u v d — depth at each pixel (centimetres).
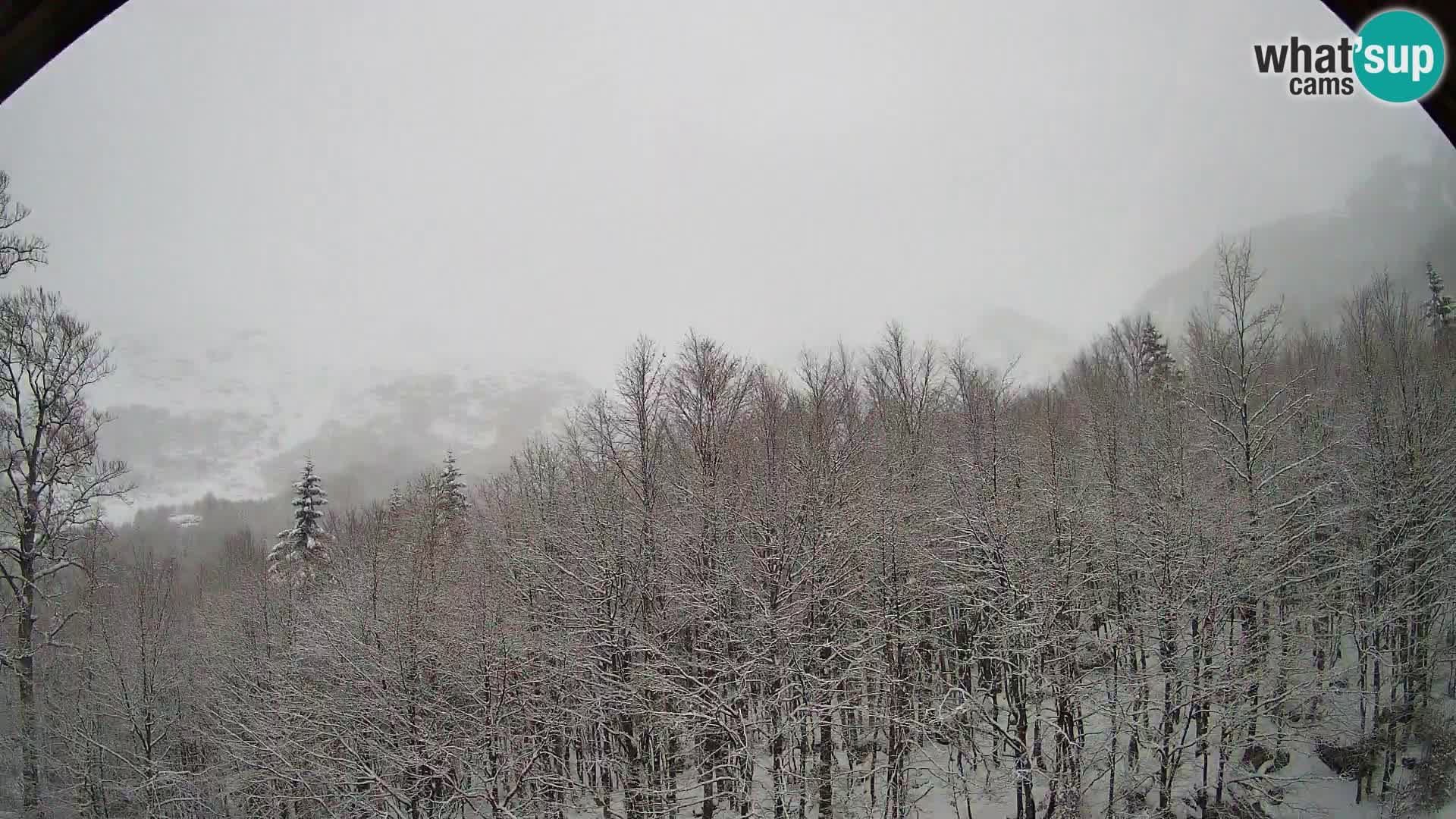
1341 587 2050
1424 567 1917
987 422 2864
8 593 2077
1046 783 1958
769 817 1922
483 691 2134
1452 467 1983
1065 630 2034
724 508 2059
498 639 2073
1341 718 1953
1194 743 1855
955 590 2136
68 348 2059
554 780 2059
